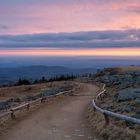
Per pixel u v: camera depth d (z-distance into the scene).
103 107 27.39
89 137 15.90
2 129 19.59
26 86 110.25
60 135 16.80
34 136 16.75
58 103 39.06
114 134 14.62
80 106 34.91
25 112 28.44
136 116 18.12
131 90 31.61
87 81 116.56
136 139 12.88
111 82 80.94
